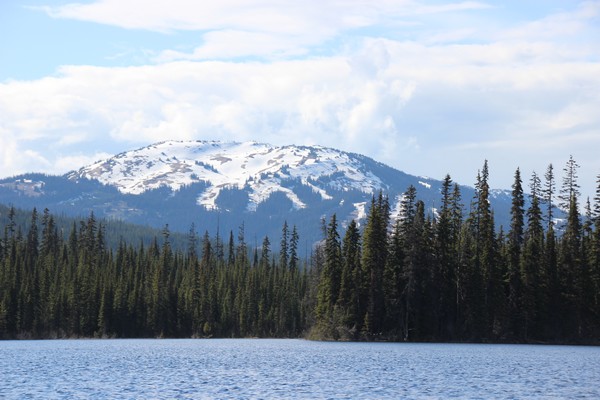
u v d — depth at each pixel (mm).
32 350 136250
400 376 83375
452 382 78062
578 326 145750
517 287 148500
